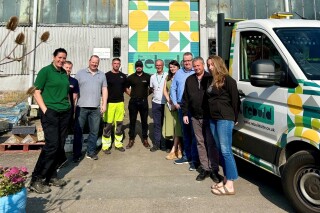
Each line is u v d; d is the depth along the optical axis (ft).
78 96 19.75
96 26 47.52
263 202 13.09
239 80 15.43
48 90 14.17
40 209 12.48
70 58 46.75
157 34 48.67
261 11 49.42
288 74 12.20
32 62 44.96
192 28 49.29
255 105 14.02
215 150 15.56
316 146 10.64
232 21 17.56
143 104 22.75
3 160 19.48
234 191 14.17
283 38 13.07
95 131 20.06
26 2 46.42
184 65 18.47
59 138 14.52
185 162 18.99
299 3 49.37
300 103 11.43
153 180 16.10
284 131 12.27
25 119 30.45
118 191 14.55
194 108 15.75
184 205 12.87
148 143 23.24
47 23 46.62
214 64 13.38
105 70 47.37
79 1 47.55
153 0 48.83
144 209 12.51
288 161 11.94
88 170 17.93
